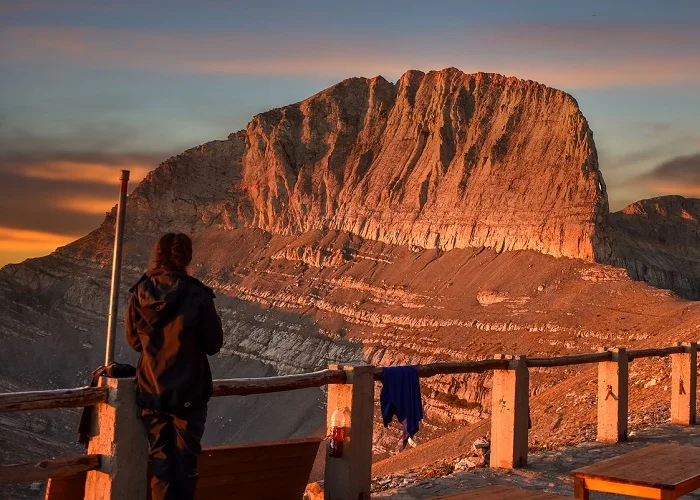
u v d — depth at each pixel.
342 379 8.74
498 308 139.75
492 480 11.23
